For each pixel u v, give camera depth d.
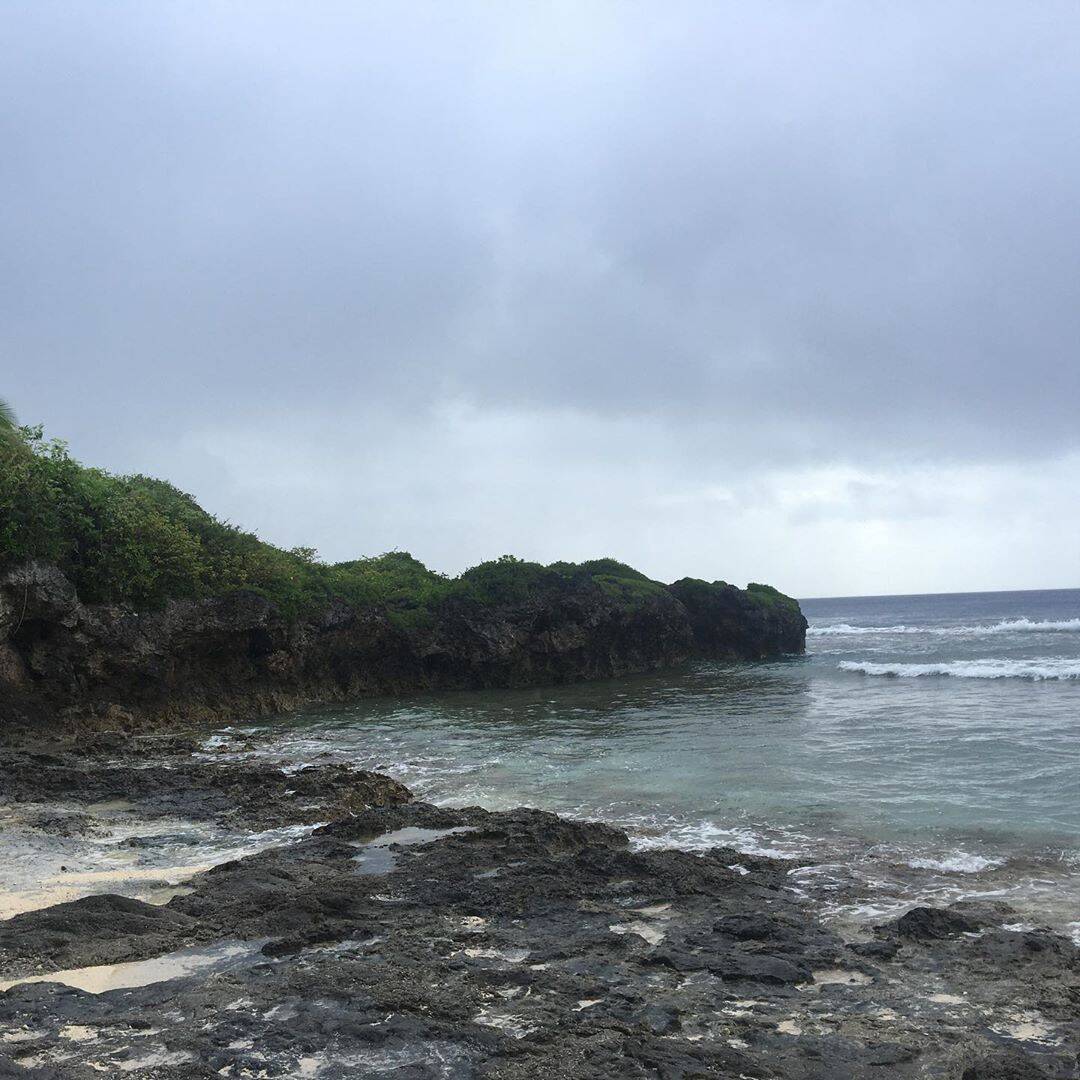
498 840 14.20
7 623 29.03
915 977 8.77
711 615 61.53
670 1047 7.04
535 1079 6.49
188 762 23.91
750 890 11.74
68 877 12.76
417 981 8.40
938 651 60.59
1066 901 11.18
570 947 9.52
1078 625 88.88
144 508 37.50
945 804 16.59
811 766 20.70
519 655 48.38
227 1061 6.74
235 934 9.93
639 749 24.09
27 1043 7.02
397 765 22.77
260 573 40.00
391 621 45.22
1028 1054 7.10
